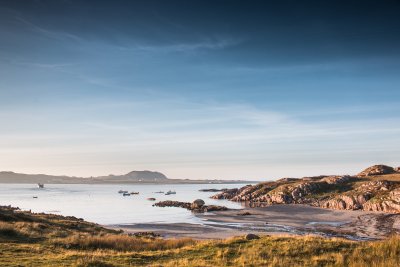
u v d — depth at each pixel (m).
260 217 104.94
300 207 137.25
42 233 42.75
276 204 156.75
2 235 37.75
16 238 37.53
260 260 26.09
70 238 38.91
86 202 184.38
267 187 193.62
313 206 141.50
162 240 42.75
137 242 40.09
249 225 86.12
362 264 23.23
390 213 107.50
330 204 134.75
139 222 93.94
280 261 25.33
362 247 29.33
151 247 38.25
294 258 26.83
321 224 87.50
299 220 96.44
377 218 95.88
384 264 22.67
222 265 24.98
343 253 27.64
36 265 24.25
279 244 31.56
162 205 158.38
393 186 130.75
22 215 58.34
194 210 131.38
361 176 181.50
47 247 33.88
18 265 24.02
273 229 78.38
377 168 187.88
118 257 28.27
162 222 93.69
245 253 29.19
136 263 26.25
